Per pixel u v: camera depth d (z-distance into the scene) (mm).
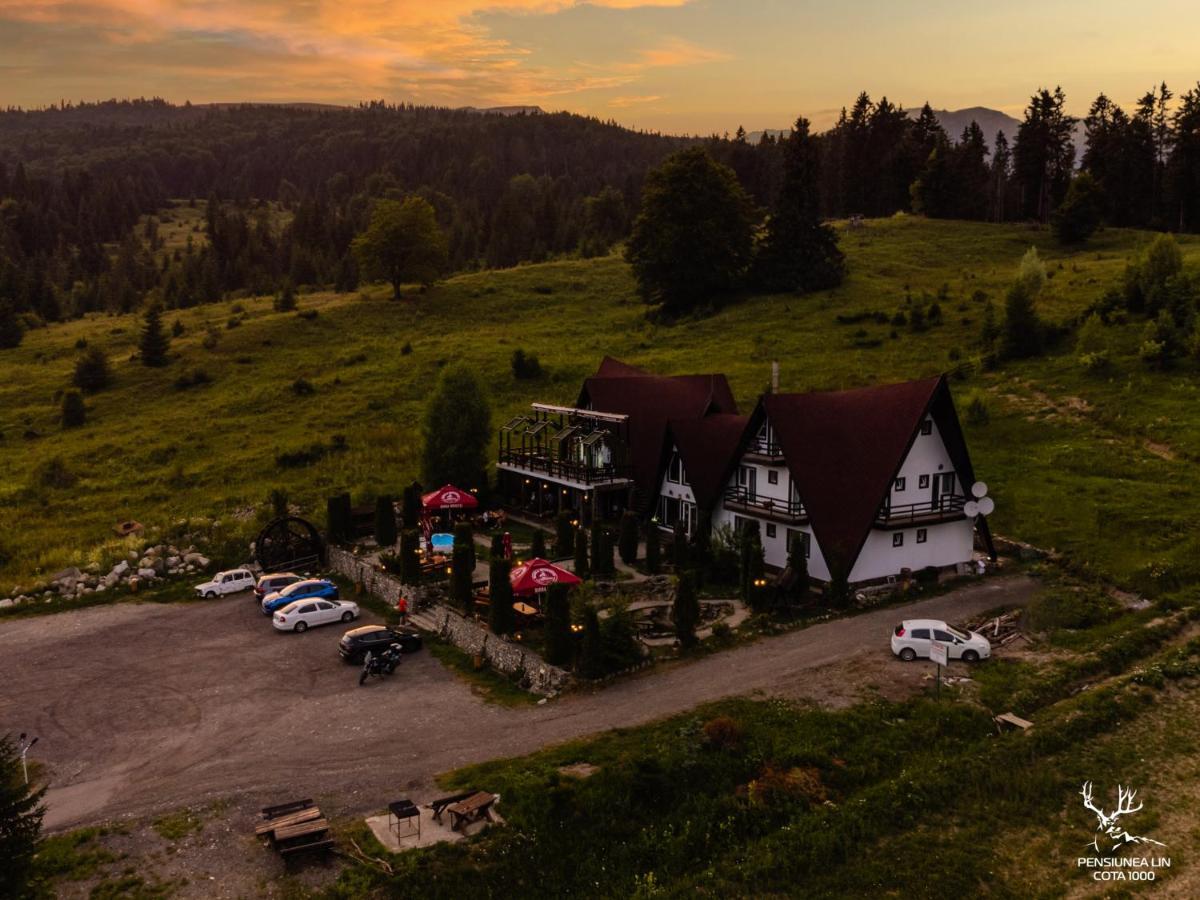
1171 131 141750
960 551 48875
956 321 92875
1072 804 28172
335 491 69375
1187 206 135250
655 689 35812
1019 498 55844
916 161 165500
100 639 45531
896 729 32094
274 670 40406
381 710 35594
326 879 24969
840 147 190000
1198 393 65562
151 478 76375
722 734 30625
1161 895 24078
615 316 117438
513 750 31453
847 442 46938
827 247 114312
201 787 30047
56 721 35812
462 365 66812
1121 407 66000
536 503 64312
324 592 49719
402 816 26438
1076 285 97750
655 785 28359
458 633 42781
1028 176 154375
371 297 136125
